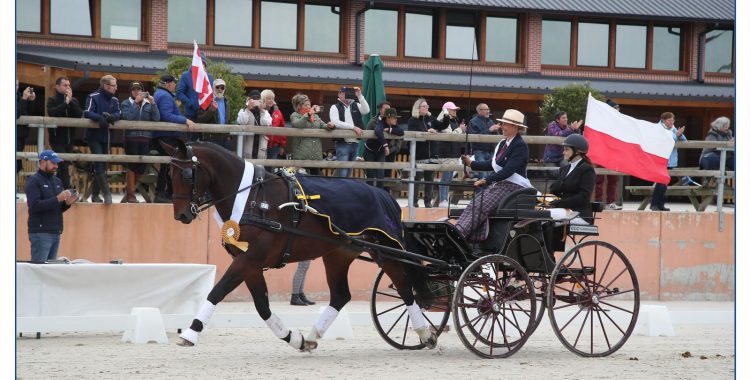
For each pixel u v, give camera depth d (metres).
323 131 15.05
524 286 10.54
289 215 9.70
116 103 14.17
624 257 10.86
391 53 33.75
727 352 11.13
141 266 11.65
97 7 30.22
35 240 12.45
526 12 34.06
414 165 15.30
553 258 10.84
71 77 27.84
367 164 15.13
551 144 17.25
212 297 9.35
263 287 10.01
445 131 16.83
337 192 9.92
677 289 17.00
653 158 16.11
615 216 16.73
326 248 10.02
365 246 9.89
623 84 34.66
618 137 16.08
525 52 34.50
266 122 15.34
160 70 28.55
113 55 29.70
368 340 11.77
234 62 31.42
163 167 14.73
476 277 10.21
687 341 12.23
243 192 9.58
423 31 34.09
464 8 33.66
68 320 10.68
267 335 12.04
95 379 8.43
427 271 10.62
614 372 9.41
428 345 10.71
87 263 12.09
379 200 10.18
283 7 32.72
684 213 17.02
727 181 22.88
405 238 10.64
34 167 18.73
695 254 17.06
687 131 35.91
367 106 15.87
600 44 35.47
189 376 8.67
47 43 29.53
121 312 11.57
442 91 31.53
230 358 9.92
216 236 14.79
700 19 34.75
